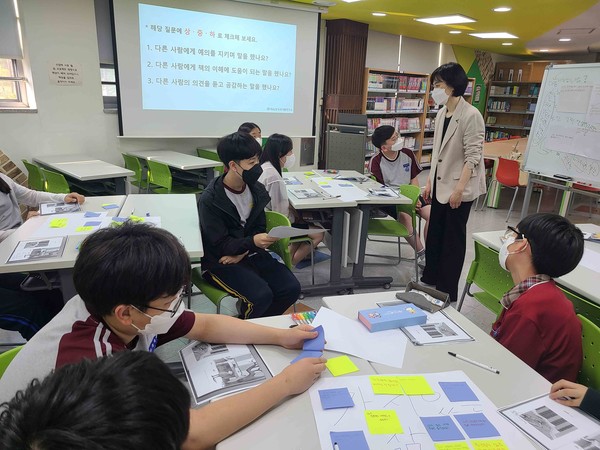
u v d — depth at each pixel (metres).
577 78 3.01
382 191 3.30
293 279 2.27
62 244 1.85
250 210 2.30
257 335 1.19
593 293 1.67
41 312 1.87
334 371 1.08
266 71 5.29
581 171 3.03
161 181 4.21
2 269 1.63
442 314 1.41
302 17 5.31
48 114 4.43
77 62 4.49
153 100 4.73
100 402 0.39
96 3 4.49
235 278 2.09
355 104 6.96
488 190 6.15
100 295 0.81
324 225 3.32
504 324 1.35
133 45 4.49
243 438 0.86
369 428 0.89
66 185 3.51
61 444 0.36
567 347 1.25
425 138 8.92
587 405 0.96
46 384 0.42
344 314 1.38
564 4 4.81
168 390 0.44
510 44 8.48
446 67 2.74
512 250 1.39
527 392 1.04
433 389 1.03
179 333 1.12
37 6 4.15
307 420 0.91
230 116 5.21
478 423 0.92
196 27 4.78
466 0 4.68
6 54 4.13
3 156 4.11
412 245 3.77
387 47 7.71
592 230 2.54
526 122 10.17
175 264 0.84
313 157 7.09
